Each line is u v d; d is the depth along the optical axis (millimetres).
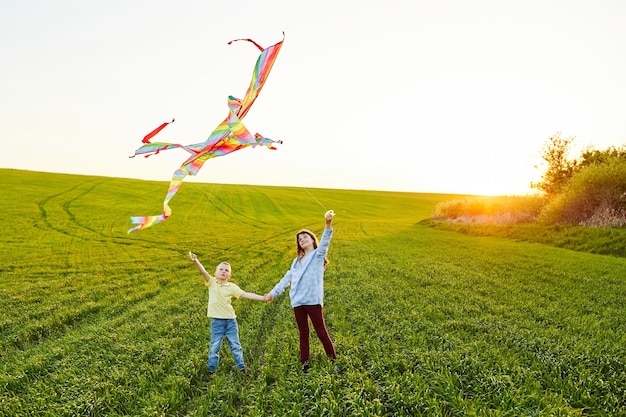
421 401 6184
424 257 22266
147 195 61406
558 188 48656
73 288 16156
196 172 5934
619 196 29828
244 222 47500
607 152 47938
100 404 6664
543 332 9195
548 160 50469
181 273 19625
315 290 7586
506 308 11438
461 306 11727
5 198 48312
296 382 7035
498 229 35188
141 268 20781
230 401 6836
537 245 27375
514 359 7617
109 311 13109
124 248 27312
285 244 30109
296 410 6082
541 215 35469
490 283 15070
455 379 6816
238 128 4402
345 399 6355
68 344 9805
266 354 8477
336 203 80500
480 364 7293
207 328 10500
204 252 26516
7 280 17797
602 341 8570
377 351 8305
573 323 9898
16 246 26750
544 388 6715
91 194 57250
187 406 6844
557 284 14727
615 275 16141
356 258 22219
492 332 9289
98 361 8469
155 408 6387
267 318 11703
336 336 9281
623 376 6867
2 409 6633
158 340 9547
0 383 7703
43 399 6883
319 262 7695
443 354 7906
